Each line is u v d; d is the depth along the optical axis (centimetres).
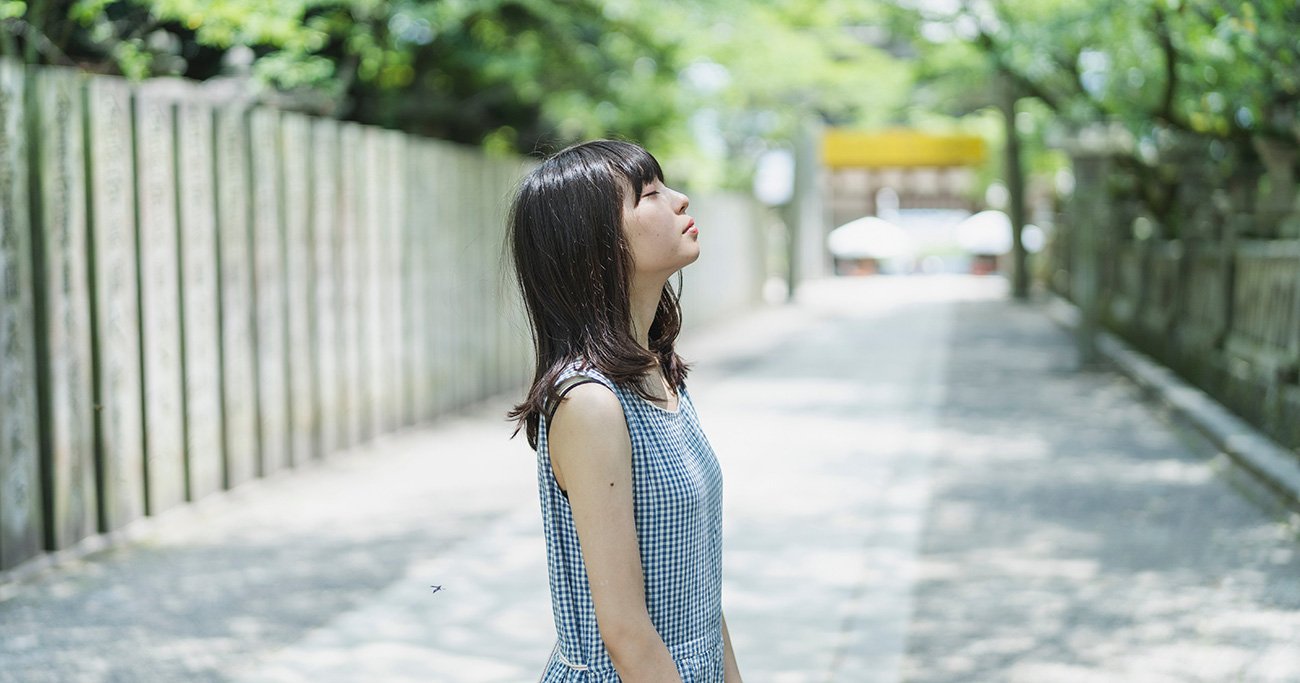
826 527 646
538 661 444
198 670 437
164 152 656
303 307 802
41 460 575
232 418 721
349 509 694
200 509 685
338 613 502
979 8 1257
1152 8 905
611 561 177
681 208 195
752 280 2591
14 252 549
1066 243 2312
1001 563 574
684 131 2072
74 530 590
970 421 1012
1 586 537
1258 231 1008
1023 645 459
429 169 990
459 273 1053
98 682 425
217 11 842
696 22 1548
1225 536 620
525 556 589
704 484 190
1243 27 797
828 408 1094
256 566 573
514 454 869
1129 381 1245
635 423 183
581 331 186
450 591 531
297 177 795
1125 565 569
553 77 1524
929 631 477
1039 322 2109
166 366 659
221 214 710
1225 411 920
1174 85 1019
